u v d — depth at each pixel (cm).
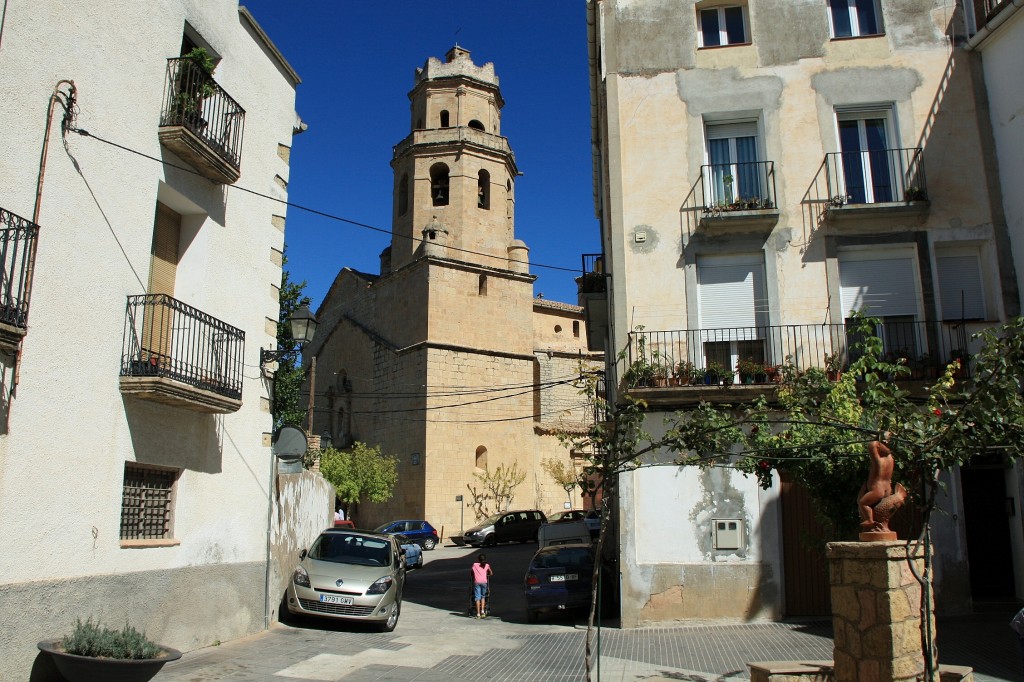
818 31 1608
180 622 1104
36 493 844
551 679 1027
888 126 1585
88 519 922
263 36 1424
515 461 4166
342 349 4844
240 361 1279
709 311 1545
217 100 1242
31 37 861
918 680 697
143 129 1057
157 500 1095
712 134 1627
